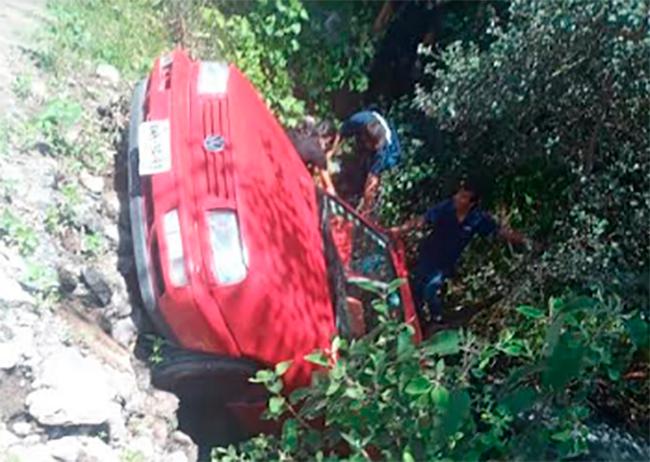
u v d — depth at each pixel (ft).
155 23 27.37
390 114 30.37
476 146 27.71
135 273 20.29
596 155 25.91
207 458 20.39
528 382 18.81
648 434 24.79
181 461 18.95
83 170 21.13
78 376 17.57
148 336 19.80
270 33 29.68
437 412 16.42
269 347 19.49
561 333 16.78
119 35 25.66
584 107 25.29
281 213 20.75
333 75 31.07
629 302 23.31
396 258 24.34
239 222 19.45
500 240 27.45
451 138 28.45
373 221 27.20
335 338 18.90
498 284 26.86
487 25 28.84
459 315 27.14
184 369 19.36
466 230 26.45
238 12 29.73
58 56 23.11
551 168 27.20
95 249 19.99
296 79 30.76
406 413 17.13
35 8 24.29
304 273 20.47
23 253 18.70
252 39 29.35
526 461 16.79
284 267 20.01
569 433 16.98
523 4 25.17
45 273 18.67
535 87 25.27
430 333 26.76
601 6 23.54
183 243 18.92
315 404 18.04
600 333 16.79
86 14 25.17
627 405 24.86
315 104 31.14
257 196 20.22
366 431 17.58
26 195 19.66
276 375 18.29
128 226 20.98
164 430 18.98
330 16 31.24
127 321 19.71
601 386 23.86
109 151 22.12
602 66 24.30
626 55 23.65
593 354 16.48
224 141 20.33
